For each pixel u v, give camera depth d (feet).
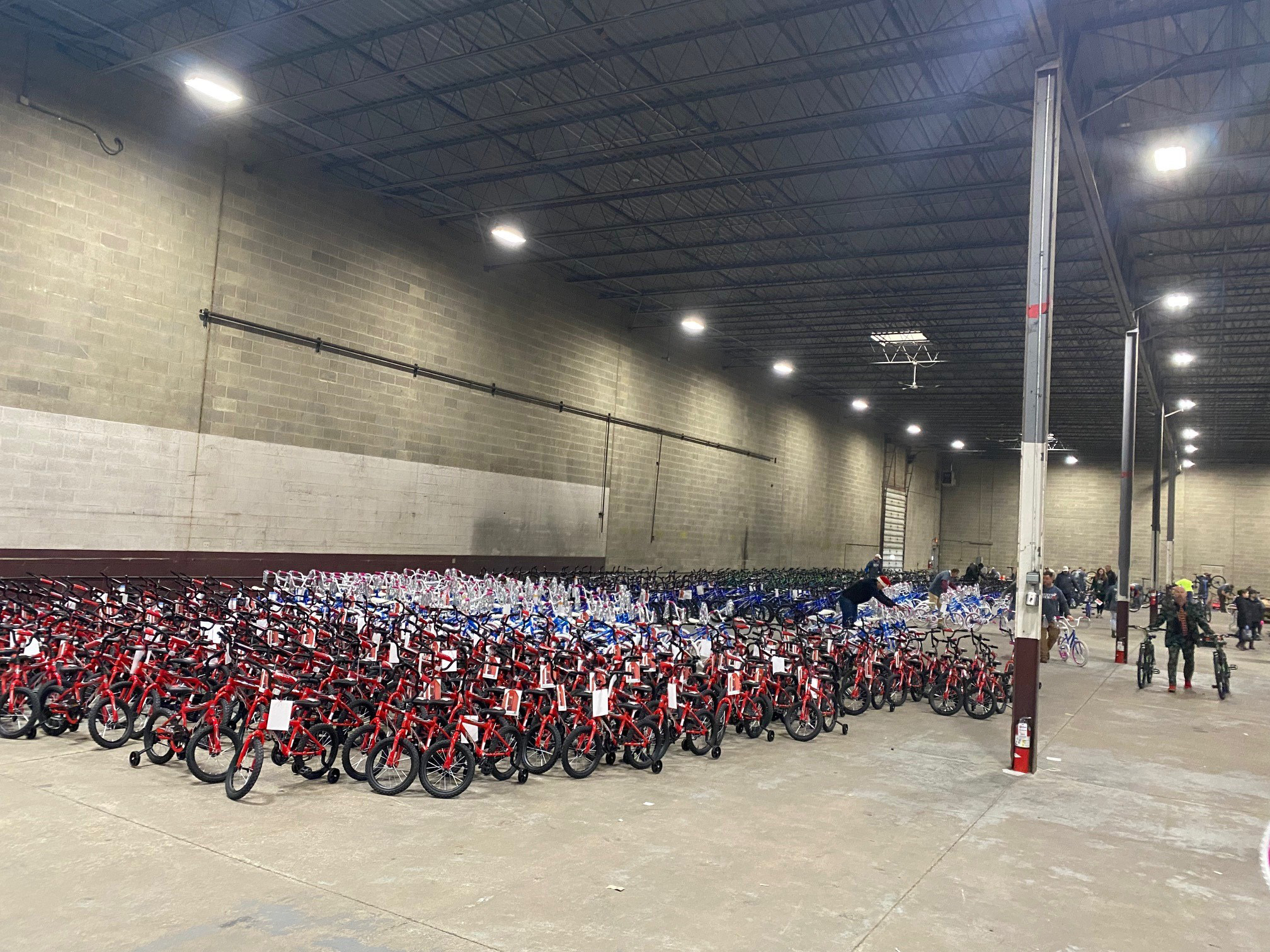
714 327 81.61
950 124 42.91
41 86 38.70
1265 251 54.24
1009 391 102.89
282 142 48.14
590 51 38.52
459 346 59.47
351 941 13.23
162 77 42.24
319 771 21.53
